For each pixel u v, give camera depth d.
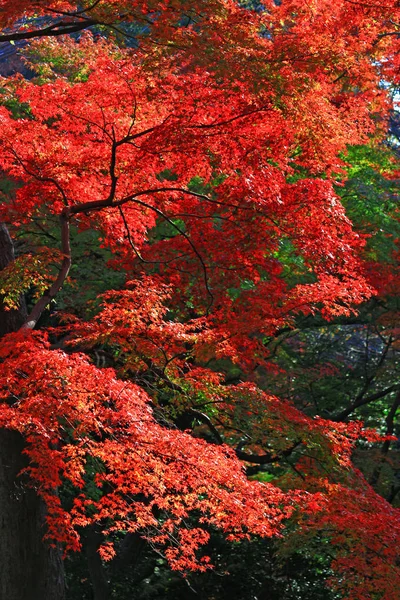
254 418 10.73
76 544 8.29
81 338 8.96
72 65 15.56
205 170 9.81
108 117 9.42
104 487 13.30
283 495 9.04
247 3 13.95
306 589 16.45
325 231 9.70
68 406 7.69
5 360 8.02
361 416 21.19
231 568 16.75
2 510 10.09
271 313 10.30
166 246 11.02
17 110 14.63
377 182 16.53
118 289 14.77
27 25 11.95
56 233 14.71
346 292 10.12
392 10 9.63
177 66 8.02
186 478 8.65
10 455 10.16
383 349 22.02
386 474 17.58
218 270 10.77
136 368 9.54
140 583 16.12
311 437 10.07
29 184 10.38
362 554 9.58
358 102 10.32
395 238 15.93
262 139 9.06
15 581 10.03
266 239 9.96
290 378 18.97
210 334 9.65
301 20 9.36
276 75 7.94
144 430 8.23
